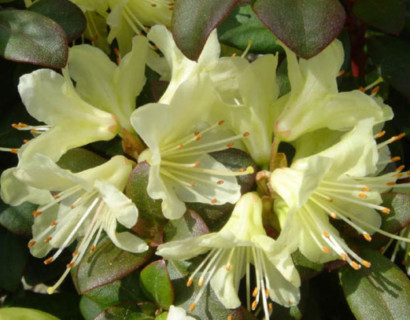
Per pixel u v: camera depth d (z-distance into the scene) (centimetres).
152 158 23
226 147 25
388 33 30
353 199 24
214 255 24
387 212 24
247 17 27
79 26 26
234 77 26
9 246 30
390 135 30
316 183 22
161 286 25
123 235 25
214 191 25
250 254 25
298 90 25
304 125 25
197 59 23
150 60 27
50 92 24
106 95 26
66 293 32
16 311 26
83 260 25
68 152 26
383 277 26
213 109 25
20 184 25
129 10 27
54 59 24
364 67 31
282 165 25
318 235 24
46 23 25
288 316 27
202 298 25
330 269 25
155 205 24
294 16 23
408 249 28
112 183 24
